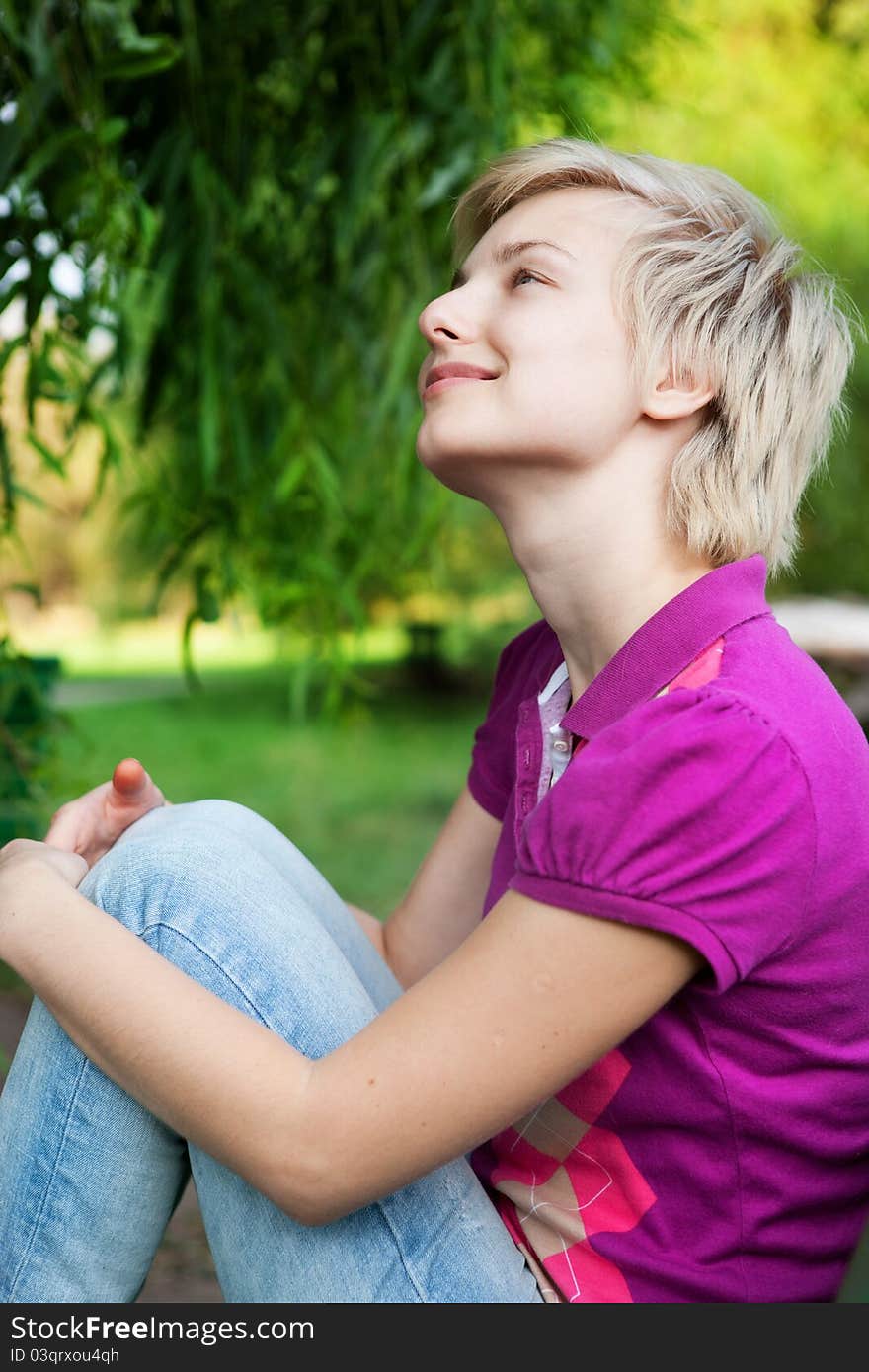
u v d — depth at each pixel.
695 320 1.03
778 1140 0.93
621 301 1.03
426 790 6.67
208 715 10.10
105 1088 0.99
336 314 2.54
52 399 2.02
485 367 1.05
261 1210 0.96
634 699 0.98
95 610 15.18
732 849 0.83
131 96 2.28
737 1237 0.95
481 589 8.37
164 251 2.24
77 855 1.11
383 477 2.62
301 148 2.47
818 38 6.90
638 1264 0.96
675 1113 0.94
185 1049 0.89
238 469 2.44
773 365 1.06
